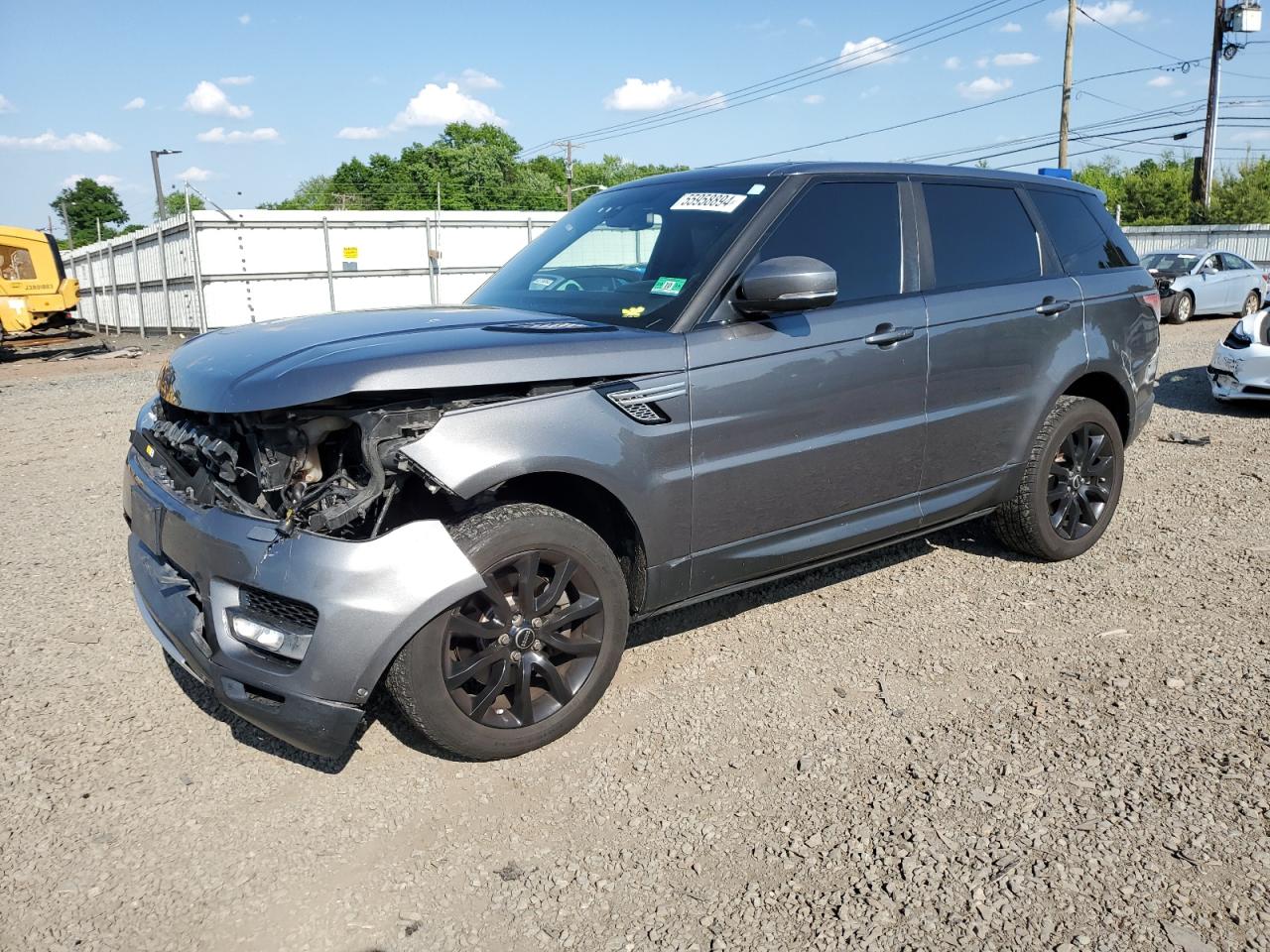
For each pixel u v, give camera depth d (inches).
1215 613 168.1
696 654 153.8
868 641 158.9
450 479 109.6
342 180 3110.2
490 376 113.1
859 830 108.9
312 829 110.0
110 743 128.0
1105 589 180.2
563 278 155.0
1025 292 176.2
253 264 929.5
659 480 128.3
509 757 122.8
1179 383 429.4
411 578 108.0
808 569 155.0
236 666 111.0
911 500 163.5
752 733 130.0
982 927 93.6
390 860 104.6
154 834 108.9
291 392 107.0
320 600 105.8
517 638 119.1
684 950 91.4
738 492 137.6
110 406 427.2
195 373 121.0
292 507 108.6
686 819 111.4
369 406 109.7
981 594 178.7
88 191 4138.8
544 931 94.0
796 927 94.2
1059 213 192.7
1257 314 357.1
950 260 167.5
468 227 1056.8
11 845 106.7
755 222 142.4
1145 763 121.0
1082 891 98.3
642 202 161.5
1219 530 215.5
